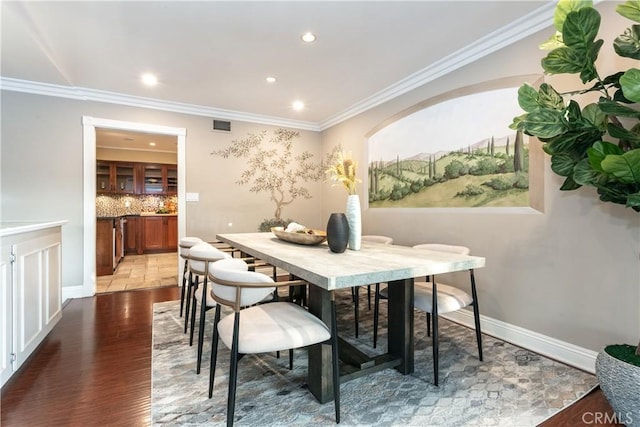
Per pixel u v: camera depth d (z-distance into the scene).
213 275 1.50
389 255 1.87
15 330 1.85
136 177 7.51
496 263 2.53
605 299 1.91
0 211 3.36
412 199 3.37
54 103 3.54
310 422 1.48
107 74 3.19
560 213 2.13
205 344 2.38
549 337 2.19
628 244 1.82
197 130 4.31
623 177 1.37
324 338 1.48
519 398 1.67
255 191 4.71
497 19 2.26
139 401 1.65
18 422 1.48
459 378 1.88
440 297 2.01
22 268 1.94
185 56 2.81
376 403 1.63
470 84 2.73
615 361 1.46
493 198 2.55
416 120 3.31
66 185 3.60
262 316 1.60
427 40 2.55
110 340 2.44
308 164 5.11
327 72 3.16
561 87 2.12
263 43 2.59
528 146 2.32
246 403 1.63
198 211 4.33
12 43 2.51
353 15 2.21
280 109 4.36
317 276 1.32
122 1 2.04
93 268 3.72
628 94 1.30
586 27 1.47
